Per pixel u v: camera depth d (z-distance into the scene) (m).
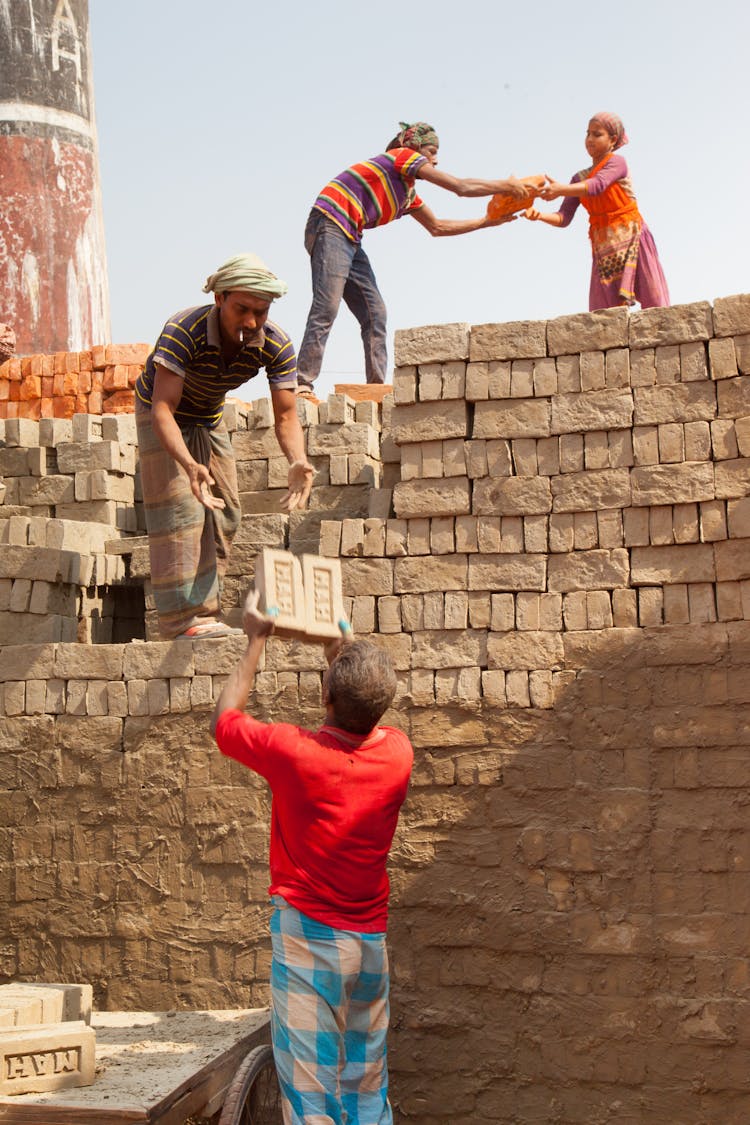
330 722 4.31
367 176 8.01
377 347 8.86
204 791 6.48
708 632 5.90
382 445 7.08
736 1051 5.64
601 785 5.97
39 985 5.55
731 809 5.78
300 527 7.64
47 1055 4.75
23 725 6.82
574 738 6.04
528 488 6.27
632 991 5.81
